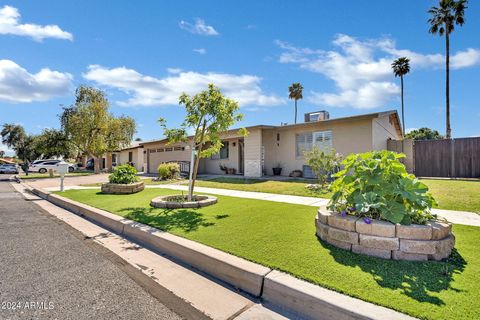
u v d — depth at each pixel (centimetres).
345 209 376
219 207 623
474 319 194
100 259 375
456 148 1218
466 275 262
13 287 291
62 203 843
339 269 280
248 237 394
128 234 492
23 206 830
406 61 3050
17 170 3014
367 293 232
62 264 356
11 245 435
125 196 864
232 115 711
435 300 219
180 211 589
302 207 602
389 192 334
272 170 1462
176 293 279
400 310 207
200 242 384
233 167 1648
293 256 318
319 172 910
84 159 3909
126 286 294
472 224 437
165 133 711
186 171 1761
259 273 279
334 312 219
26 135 5462
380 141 1230
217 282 305
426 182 970
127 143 2644
